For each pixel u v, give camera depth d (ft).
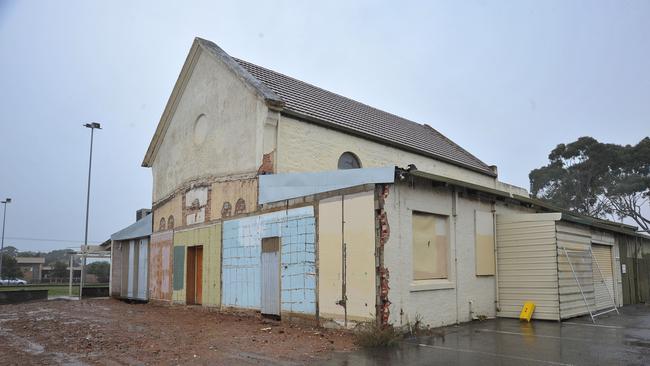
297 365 24.89
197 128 58.59
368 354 27.37
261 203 44.39
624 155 144.46
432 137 83.61
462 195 41.65
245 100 49.42
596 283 50.31
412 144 65.77
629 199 145.48
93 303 66.44
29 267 313.94
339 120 55.88
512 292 43.52
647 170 144.46
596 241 54.34
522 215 43.80
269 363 25.35
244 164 48.01
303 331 34.94
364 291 33.04
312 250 37.65
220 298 49.24
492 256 44.27
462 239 40.98
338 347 29.27
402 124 79.66
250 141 47.70
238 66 52.75
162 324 41.01
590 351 27.78
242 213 47.19
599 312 48.21
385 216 33.14
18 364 25.66
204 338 33.12
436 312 37.01
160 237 64.39
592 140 150.41
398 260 33.73
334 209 36.24
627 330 35.78
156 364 25.38
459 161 73.15
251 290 44.55
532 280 42.50
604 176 149.69
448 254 39.50
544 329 36.32
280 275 40.78
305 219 38.81
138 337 33.81
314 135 50.24
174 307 57.67
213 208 52.44
